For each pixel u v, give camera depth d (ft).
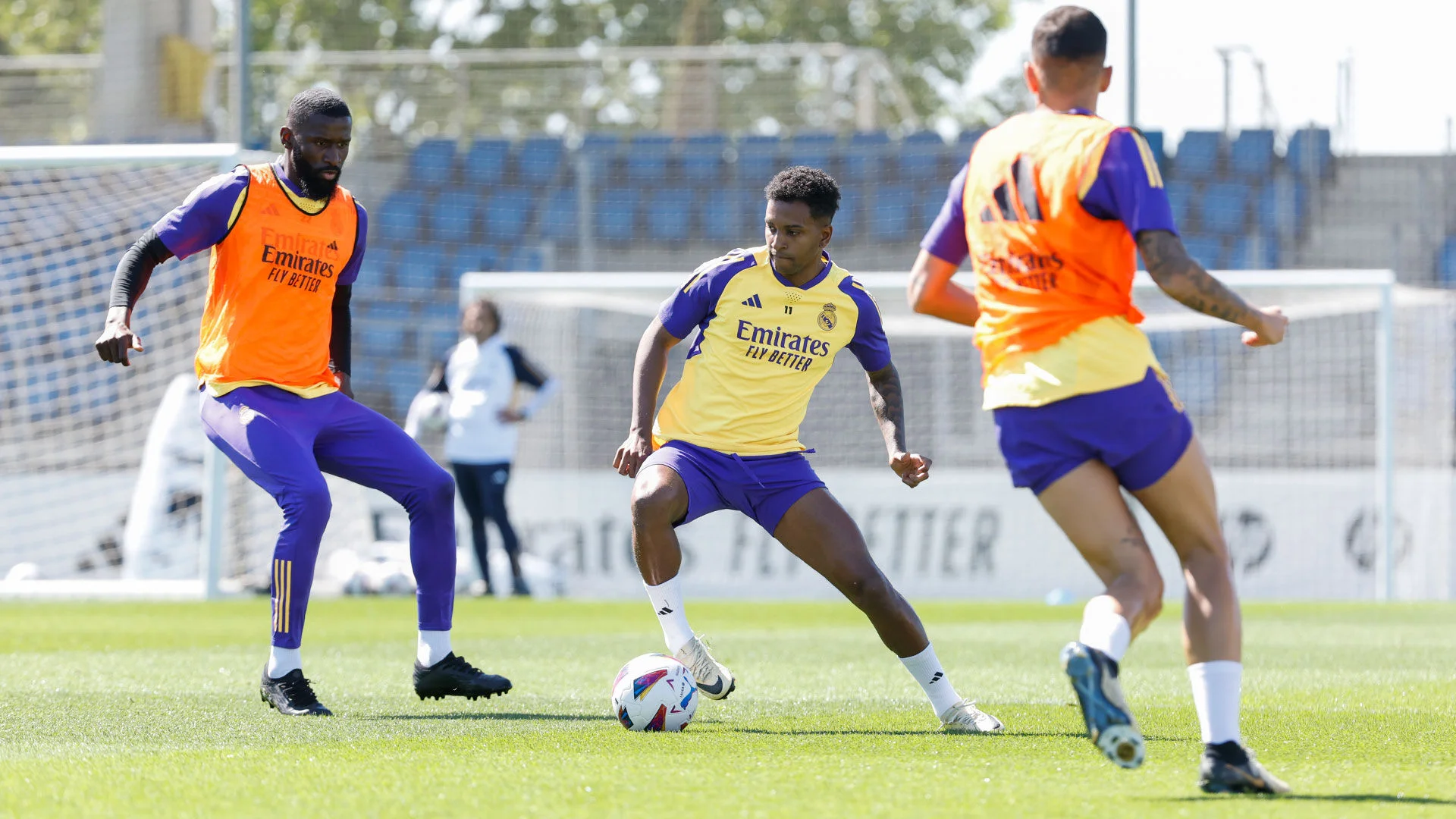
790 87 290.97
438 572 63.31
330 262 62.80
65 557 161.07
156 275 164.25
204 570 147.54
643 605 150.71
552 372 218.18
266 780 41.16
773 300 58.75
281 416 61.31
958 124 471.21
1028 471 42.47
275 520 163.22
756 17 453.17
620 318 222.69
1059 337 41.83
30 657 86.63
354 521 176.24
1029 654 96.63
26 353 166.61
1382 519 176.96
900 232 272.10
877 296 204.95
